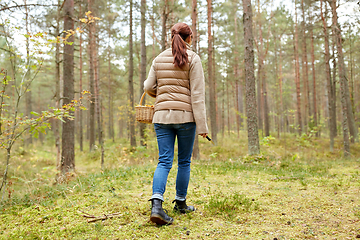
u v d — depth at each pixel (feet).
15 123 11.62
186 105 6.86
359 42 47.52
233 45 60.03
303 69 68.33
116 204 8.64
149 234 6.09
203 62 54.95
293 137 56.03
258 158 23.31
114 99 80.12
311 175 14.76
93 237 5.94
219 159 27.32
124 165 21.33
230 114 108.68
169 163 6.92
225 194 10.12
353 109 51.37
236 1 50.70
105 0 38.17
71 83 21.80
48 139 66.23
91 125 49.14
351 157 30.42
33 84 70.90
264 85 56.29
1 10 13.12
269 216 7.38
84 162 39.04
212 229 6.38
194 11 31.91
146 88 7.27
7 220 7.80
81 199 9.62
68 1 21.48
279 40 66.18
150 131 37.09
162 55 7.22
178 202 7.66
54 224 7.05
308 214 7.52
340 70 33.94
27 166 27.73
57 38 12.52
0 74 10.94
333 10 34.45
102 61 64.39
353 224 6.57
